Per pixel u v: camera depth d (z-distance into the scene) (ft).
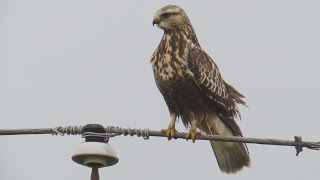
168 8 49.24
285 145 37.83
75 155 35.60
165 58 48.73
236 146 49.75
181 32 49.16
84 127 36.91
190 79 48.47
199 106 49.44
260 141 38.22
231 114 50.37
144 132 38.45
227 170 50.37
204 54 49.65
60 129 37.04
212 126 49.96
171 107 50.08
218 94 49.57
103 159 35.68
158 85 49.52
